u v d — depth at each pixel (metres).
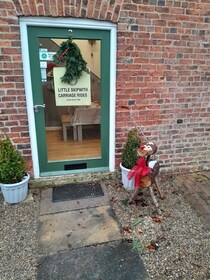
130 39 2.77
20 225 2.42
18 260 2.02
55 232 2.34
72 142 3.23
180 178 3.44
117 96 2.97
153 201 2.65
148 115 3.15
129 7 2.65
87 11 2.58
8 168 2.54
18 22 2.46
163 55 2.93
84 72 2.88
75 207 2.72
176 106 3.21
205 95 3.27
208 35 3.00
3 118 2.72
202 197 2.97
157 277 1.88
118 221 2.50
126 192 3.02
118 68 2.85
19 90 2.67
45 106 2.93
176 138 3.38
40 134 2.98
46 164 3.15
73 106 3.05
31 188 3.04
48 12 2.49
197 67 3.11
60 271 1.92
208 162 3.65
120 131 3.14
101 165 3.35
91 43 2.79
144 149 2.51
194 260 2.04
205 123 3.42
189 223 2.49
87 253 2.10
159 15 2.76
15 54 2.54
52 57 2.74
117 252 2.11
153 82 3.02
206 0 2.85
